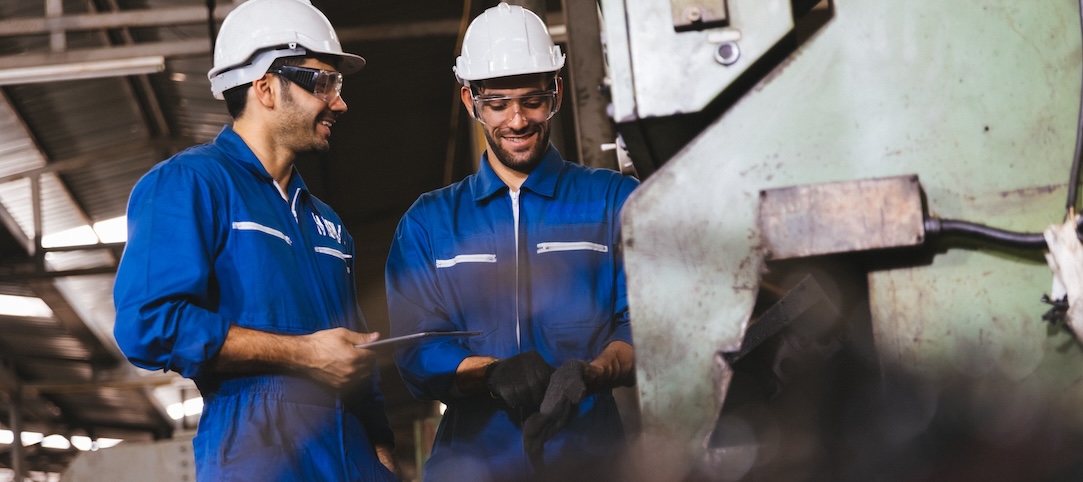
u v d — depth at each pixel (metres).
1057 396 1.48
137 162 12.39
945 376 1.51
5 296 14.62
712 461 1.56
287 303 2.39
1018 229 1.50
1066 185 1.50
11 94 10.25
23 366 18.11
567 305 2.62
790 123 1.56
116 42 9.73
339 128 9.95
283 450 2.30
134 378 17.73
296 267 2.45
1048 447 1.46
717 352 1.56
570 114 8.03
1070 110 1.51
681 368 1.57
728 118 1.57
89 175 12.42
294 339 2.31
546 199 2.67
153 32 9.62
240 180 2.42
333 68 2.53
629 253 1.59
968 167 1.52
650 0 1.63
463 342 2.63
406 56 8.98
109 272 12.55
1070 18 1.52
